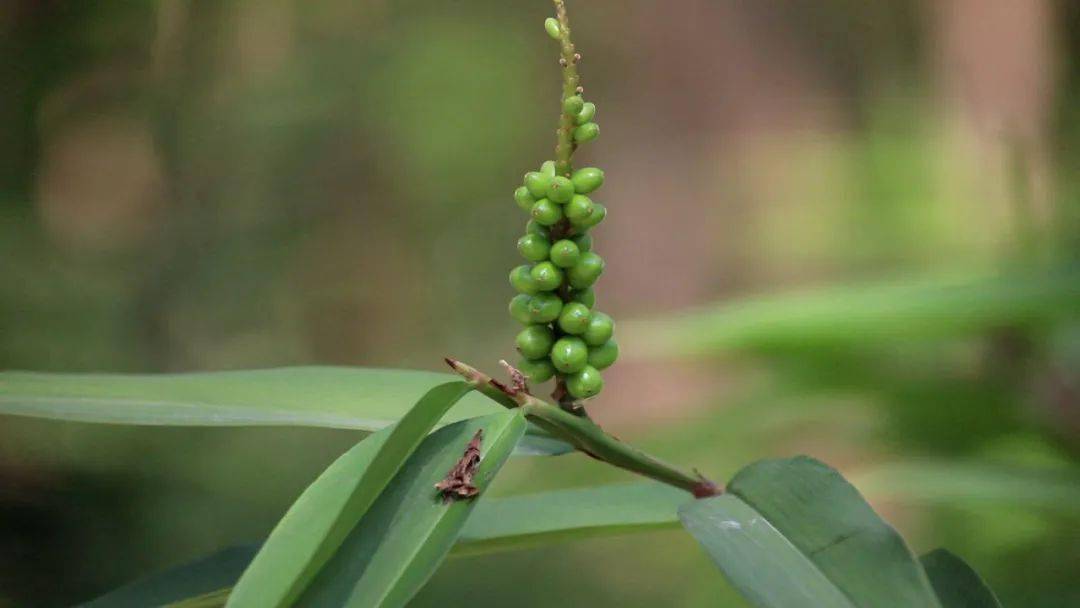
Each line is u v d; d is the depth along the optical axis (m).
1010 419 1.46
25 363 2.78
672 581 2.33
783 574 1.00
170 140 3.42
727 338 1.37
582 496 1.12
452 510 1.00
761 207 3.51
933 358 1.46
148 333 3.10
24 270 2.88
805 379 1.47
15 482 2.46
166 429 2.63
